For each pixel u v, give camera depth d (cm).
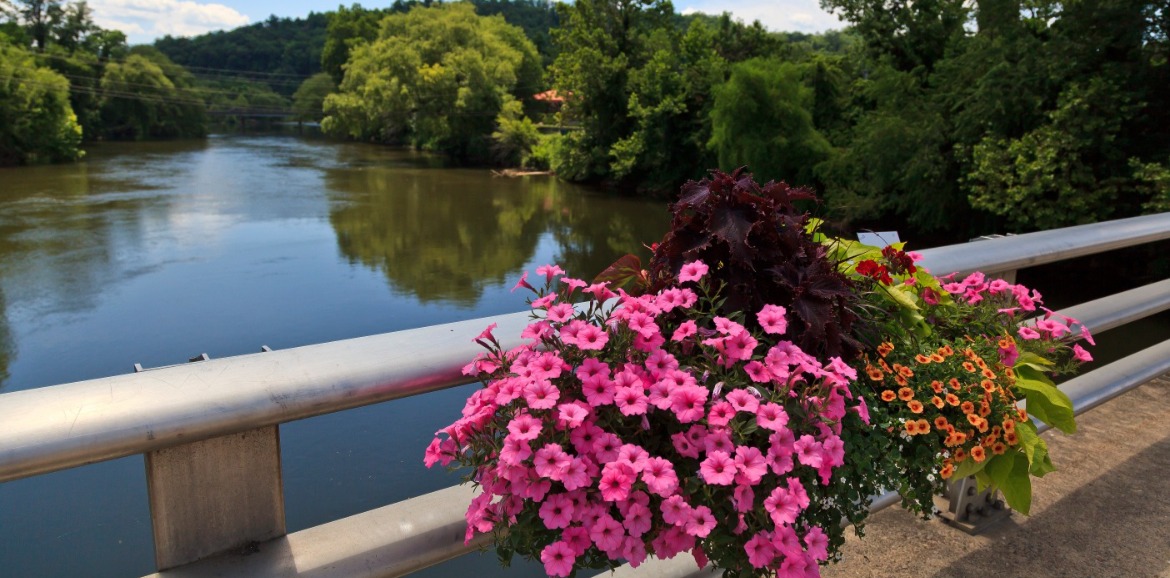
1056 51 2009
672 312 123
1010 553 182
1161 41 1950
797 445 102
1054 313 174
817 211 149
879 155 2464
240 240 3253
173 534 98
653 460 96
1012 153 2011
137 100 8012
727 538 104
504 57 6825
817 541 104
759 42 4381
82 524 847
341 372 101
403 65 6694
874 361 138
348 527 109
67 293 2383
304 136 8962
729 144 3259
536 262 2962
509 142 5838
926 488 139
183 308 2262
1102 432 244
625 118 4453
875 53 3030
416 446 1049
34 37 8250
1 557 779
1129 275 1975
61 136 5803
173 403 90
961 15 2817
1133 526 193
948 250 183
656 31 4478
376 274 2773
